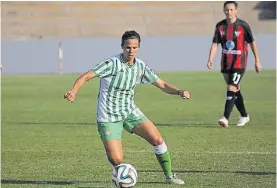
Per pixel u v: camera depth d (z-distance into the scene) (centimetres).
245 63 4194
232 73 4172
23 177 2647
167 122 4541
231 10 4150
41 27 12900
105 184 2495
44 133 4034
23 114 5203
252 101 5962
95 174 2695
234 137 3741
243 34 4181
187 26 12850
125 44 2231
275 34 10919
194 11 12825
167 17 12875
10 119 4850
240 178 2564
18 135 3956
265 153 3164
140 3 12888
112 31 12938
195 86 7744
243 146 3394
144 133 2400
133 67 2284
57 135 3934
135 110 2369
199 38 11312
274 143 3497
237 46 4166
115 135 2308
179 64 11369
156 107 5647
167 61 11362
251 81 8219
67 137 3838
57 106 5856
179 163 2905
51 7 12938
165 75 9731
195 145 3444
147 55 11369
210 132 3972
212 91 7100
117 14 12950
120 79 2261
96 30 12912
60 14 12962
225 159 3000
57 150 3341
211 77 9169
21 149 3388
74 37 12762
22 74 11131
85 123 4559
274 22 12312
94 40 11500
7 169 2820
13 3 12862
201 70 11062
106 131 2300
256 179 2545
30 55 11519
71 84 8462
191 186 2425
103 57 11494
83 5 12950
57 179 2600
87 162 2981
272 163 2891
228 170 2733
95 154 3203
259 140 3609
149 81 2383
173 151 3244
